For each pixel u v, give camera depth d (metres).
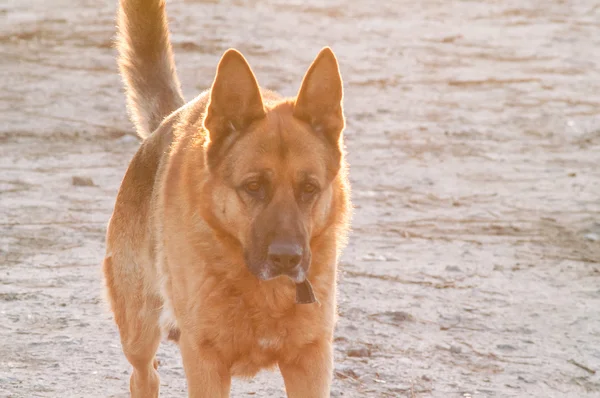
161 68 10.59
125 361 10.11
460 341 11.02
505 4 38.28
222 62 7.73
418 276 13.09
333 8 36.69
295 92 23.70
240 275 7.70
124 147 19.34
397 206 16.38
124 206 9.21
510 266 13.67
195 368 7.89
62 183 16.75
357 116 22.67
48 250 13.47
